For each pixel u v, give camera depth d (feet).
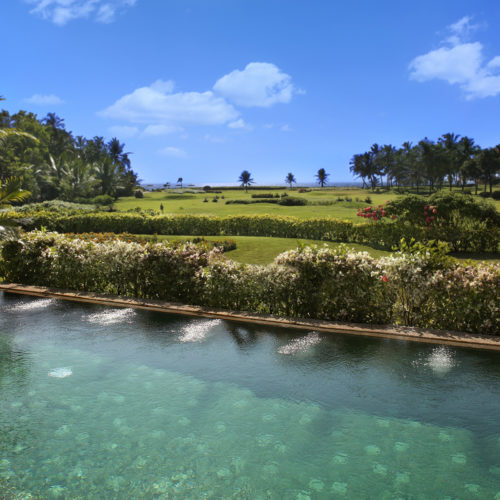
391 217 58.39
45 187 196.75
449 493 9.00
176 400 13.38
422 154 330.13
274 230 71.05
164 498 8.92
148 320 22.09
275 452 10.56
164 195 266.57
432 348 17.57
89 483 9.43
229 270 23.67
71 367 16.03
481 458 10.22
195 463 10.13
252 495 8.98
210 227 75.92
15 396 13.67
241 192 327.47
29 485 9.37
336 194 291.17
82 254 28.99
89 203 185.57
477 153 318.86
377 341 18.54
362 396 13.51
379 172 380.78
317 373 15.29
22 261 31.04
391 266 20.49
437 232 52.08
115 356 17.13
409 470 9.80
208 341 18.83
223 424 11.92
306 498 8.87
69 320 22.17
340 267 21.17
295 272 22.13
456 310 19.30
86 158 274.36
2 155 173.17
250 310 23.30
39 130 228.84
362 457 10.33
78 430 11.64
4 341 18.95
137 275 26.71
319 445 10.85
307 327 20.53
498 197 229.25
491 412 12.39
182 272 25.14
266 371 15.53
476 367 15.55
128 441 11.10
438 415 12.28
